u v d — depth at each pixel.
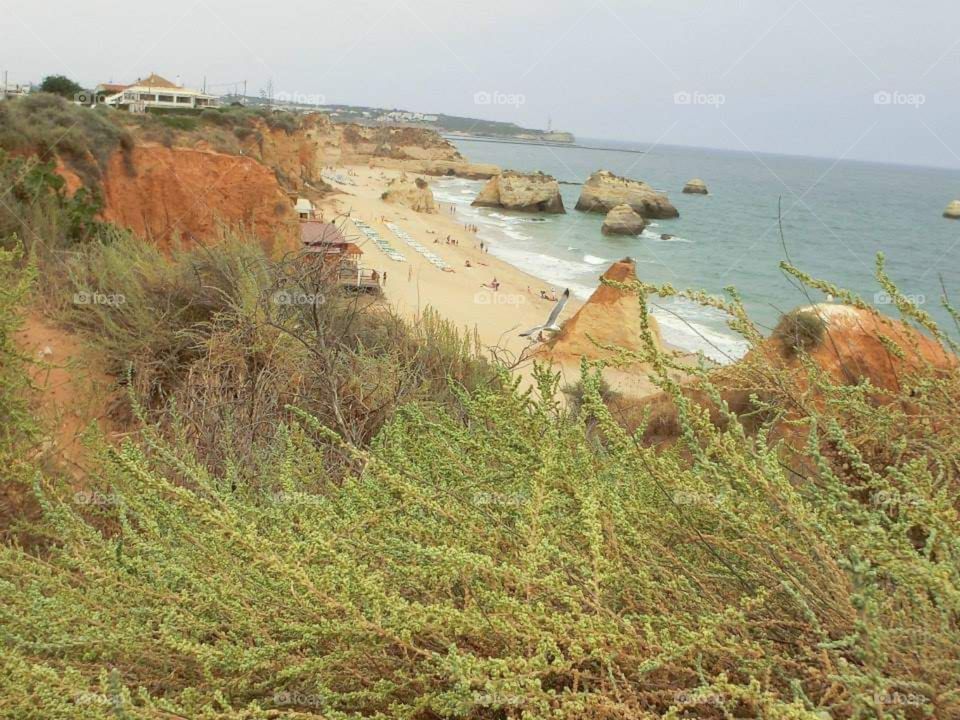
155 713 1.26
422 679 1.31
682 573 1.51
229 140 31.03
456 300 33.38
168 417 4.57
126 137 17.97
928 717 1.13
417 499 1.58
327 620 1.36
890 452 1.90
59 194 10.01
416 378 4.96
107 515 2.46
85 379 5.25
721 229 71.44
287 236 18.25
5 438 3.35
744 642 1.23
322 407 4.36
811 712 1.08
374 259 39.62
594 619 1.24
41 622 1.54
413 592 1.59
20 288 4.24
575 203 94.38
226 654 1.37
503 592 1.39
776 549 1.31
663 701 1.26
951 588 1.07
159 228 17.58
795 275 2.05
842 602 1.25
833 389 1.92
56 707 1.28
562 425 1.74
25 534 2.91
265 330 5.38
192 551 1.79
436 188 100.31
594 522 1.36
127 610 1.61
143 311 6.06
